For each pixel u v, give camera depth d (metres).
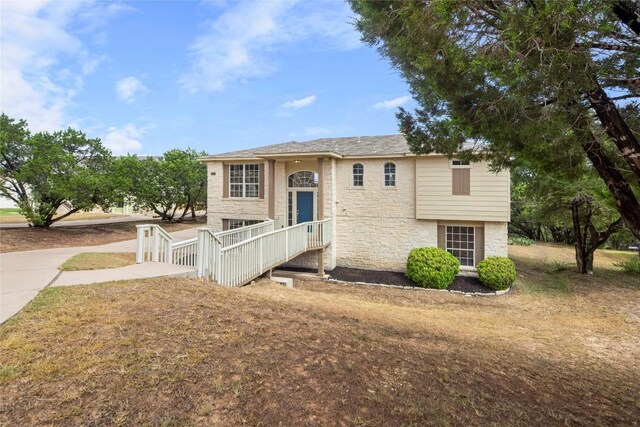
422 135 5.38
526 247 22.70
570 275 13.49
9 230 13.25
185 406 2.38
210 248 6.84
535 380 3.87
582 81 2.70
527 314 8.70
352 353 3.54
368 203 13.30
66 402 2.29
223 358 3.06
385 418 2.49
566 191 11.98
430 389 3.02
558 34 2.44
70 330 3.32
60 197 13.99
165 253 7.38
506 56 2.68
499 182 11.61
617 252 22.39
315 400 2.62
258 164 14.73
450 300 9.97
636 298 10.40
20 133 13.53
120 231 17.61
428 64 3.28
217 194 15.22
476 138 4.17
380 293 10.52
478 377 3.54
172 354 3.03
